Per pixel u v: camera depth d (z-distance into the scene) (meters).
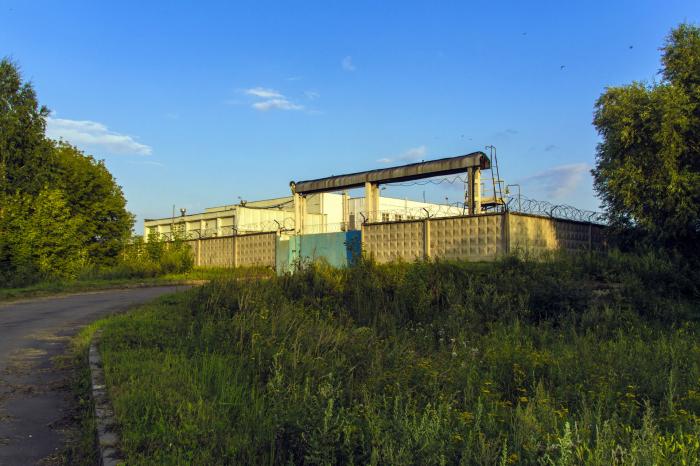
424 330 10.71
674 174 15.45
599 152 18.84
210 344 8.00
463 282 13.48
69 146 34.16
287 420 4.22
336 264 27.34
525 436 3.91
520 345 8.64
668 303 11.72
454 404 5.31
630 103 16.53
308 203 46.62
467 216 20.44
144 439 4.40
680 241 16.06
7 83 27.00
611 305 11.67
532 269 13.96
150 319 10.69
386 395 5.52
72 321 13.02
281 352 6.45
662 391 5.76
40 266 24.39
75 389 6.66
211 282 12.93
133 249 33.78
